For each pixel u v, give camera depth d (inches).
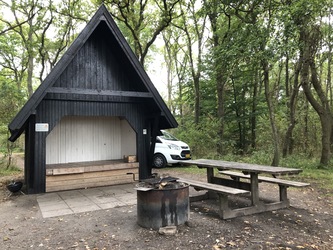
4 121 474.9
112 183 308.7
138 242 142.4
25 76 937.5
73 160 338.6
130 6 535.2
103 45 303.3
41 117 266.8
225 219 178.5
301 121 543.8
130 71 307.6
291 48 328.5
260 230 159.8
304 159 453.1
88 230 161.6
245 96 679.1
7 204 228.4
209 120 623.5
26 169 297.4
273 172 175.5
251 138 664.4
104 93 281.3
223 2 414.9
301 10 322.0
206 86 703.1
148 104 327.9
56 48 695.1
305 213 194.1
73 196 253.3
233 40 391.2
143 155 329.7
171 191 162.6
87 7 623.2
